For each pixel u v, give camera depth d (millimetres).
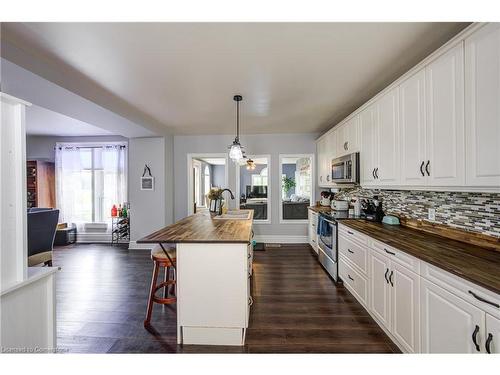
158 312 2607
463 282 1301
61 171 5855
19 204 1137
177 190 5637
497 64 1343
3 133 1083
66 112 3291
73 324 2379
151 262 4320
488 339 1159
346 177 3363
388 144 2432
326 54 2145
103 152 5898
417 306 1670
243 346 2037
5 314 1096
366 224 2895
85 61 2230
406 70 2443
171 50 2057
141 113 3900
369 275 2391
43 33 1805
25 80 2266
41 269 1290
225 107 3596
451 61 1642
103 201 5918
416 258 1662
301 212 5824
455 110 1615
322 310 2596
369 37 1897
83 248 5312
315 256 4531
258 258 4418
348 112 3855
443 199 2193
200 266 2072
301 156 5523
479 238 1829
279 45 1996
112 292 3105
